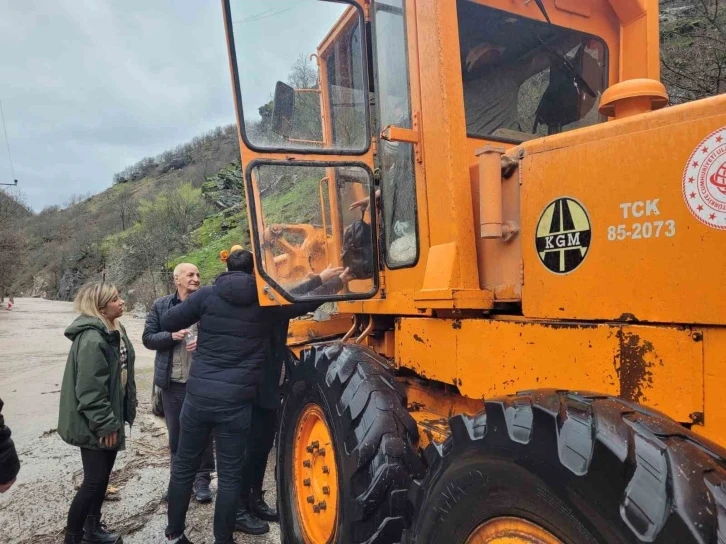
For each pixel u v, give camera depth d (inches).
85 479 120.7
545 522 54.9
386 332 124.0
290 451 120.4
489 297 85.8
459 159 91.3
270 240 108.3
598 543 49.8
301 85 121.8
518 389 76.6
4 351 480.7
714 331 57.5
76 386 117.3
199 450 121.1
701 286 58.4
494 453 61.6
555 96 118.3
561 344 71.0
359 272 116.3
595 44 117.1
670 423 55.1
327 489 108.3
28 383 330.0
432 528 69.6
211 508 149.3
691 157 60.1
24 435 219.5
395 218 109.7
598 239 69.1
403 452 88.4
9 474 80.2
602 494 50.4
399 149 107.0
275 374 136.8
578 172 72.1
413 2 99.8
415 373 108.7
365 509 85.6
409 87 102.2
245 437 119.6
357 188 120.0
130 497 156.0
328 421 101.9
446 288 87.4
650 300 63.2
